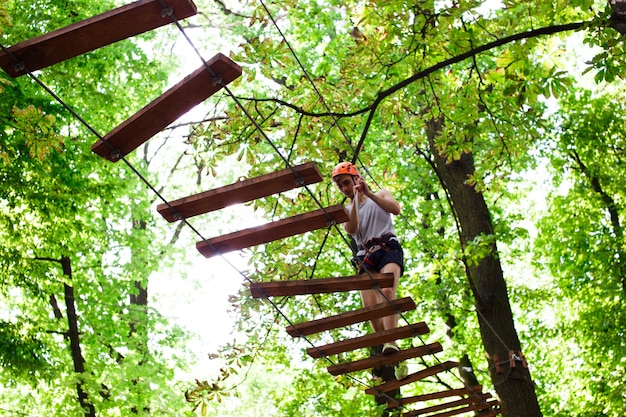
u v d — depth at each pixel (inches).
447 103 370.0
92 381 491.8
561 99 647.1
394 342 250.8
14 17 457.7
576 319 628.4
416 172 538.3
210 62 143.2
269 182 176.2
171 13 134.0
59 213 459.2
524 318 671.8
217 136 359.9
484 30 339.6
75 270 563.8
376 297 261.0
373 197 248.2
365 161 370.3
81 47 139.3
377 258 252.5
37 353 462.9
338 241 416.5
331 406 531.2
